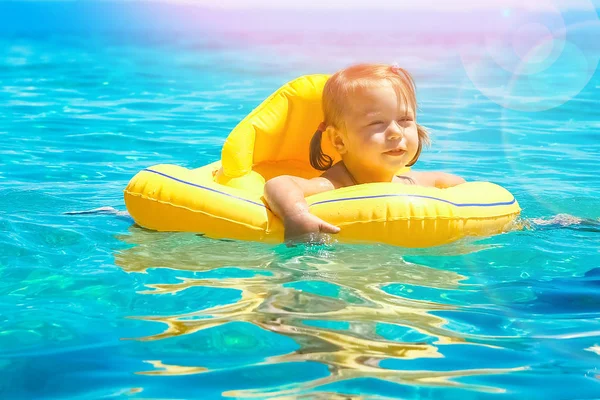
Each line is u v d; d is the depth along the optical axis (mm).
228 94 9289
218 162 4383
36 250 3291
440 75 11297
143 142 6348
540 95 9266
